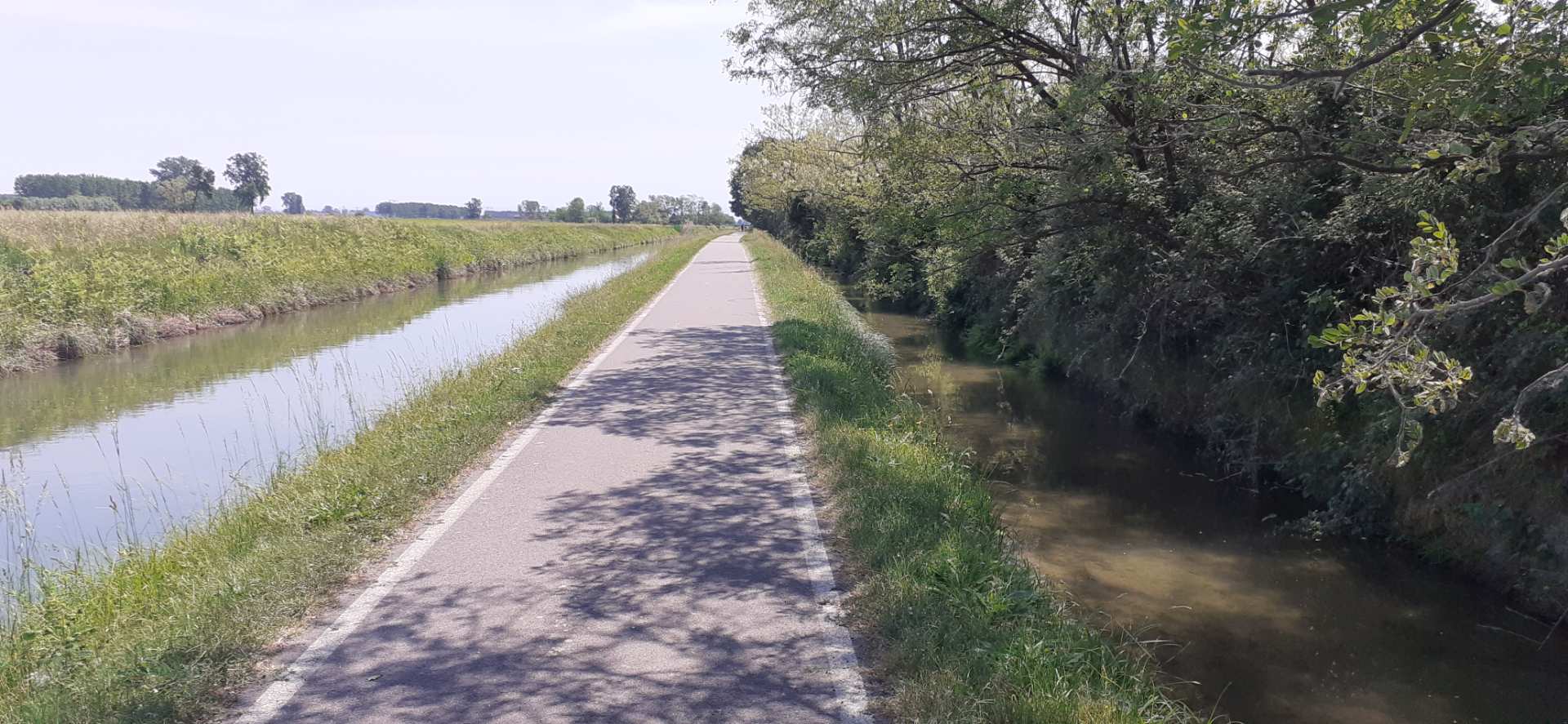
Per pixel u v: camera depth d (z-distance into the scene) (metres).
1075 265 13.02
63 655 4.51
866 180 20.20
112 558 6.32
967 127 12.81
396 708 3.89
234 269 25.17
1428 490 7.27
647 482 7.25
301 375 15.00
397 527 6.20
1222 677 5.38
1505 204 7.15
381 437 8.55
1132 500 8.79
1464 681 5.39
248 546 5.96
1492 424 6.82
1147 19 8.64
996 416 12.60
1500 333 7.01
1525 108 6.00
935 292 21.20
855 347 14.89
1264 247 9.50
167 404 13.03
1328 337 4.41
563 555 5.68
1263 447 9.55
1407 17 5.45
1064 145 10.95
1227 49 6.20
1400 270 8.27
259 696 4.00
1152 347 12.25
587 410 10.07
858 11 12.30
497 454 8.17
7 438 11.19
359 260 32.09
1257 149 10.30
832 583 5.25
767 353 14.20
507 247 50.19
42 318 17.55
